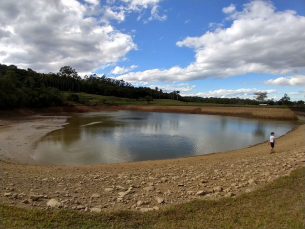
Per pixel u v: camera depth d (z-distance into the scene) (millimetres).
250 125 43250
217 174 10781
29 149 19547
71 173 11539
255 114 65312
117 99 128000
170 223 5598
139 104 109375
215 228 5305
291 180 8305
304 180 8258
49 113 68250
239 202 6730
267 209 6176
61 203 6707
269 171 10445
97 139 25125
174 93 161000
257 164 12430
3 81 56062
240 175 10391
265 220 5574
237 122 49094
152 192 8148
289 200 6660
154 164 14281
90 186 8938
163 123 44531
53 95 76500
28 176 10430
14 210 5898
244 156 16062
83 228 5258
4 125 35281
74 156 17859
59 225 5332
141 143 23312
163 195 7797
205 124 43875
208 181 9617
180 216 5961
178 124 43062
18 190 8008
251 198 6980
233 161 13969
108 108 97062
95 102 103938
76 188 8594
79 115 64938
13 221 5328
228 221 5617
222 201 6848
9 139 23453
